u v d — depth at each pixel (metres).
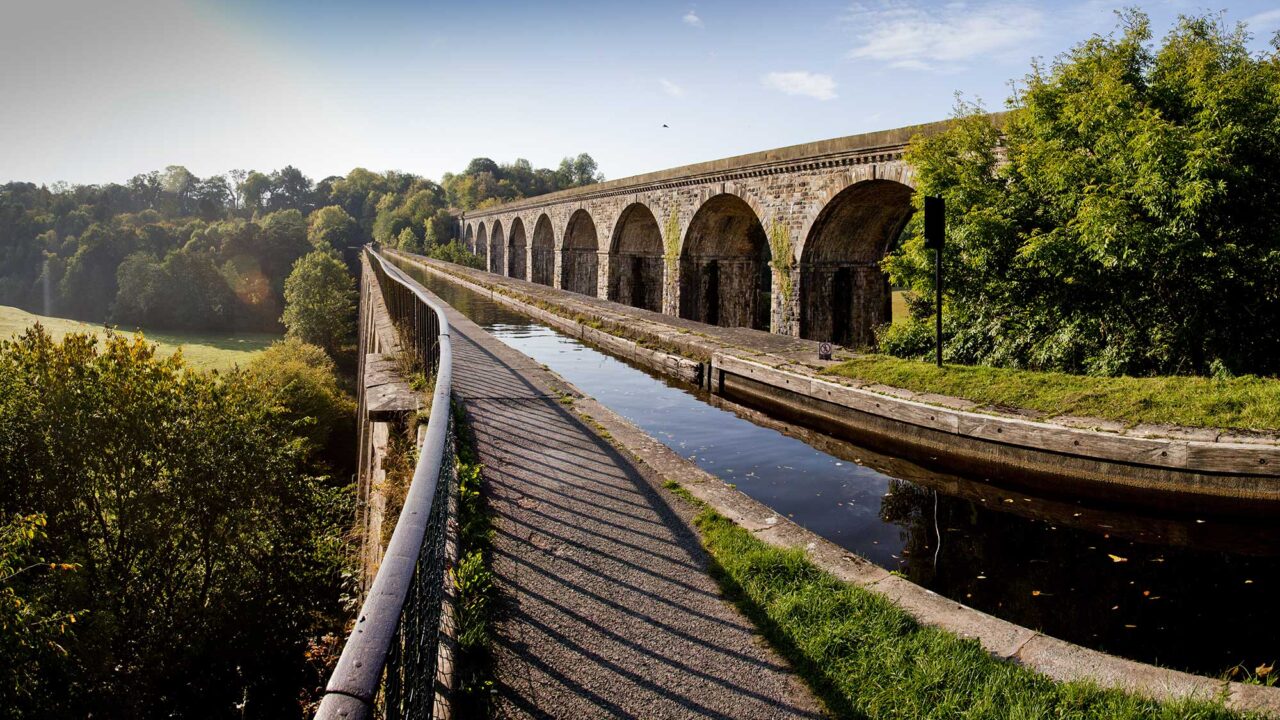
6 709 7.21
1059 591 6.22
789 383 13.02
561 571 4.85
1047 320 12.75
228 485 10.42
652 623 4.20
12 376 10.10
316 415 27.16
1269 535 7.77
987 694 3.46
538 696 3.48
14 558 8.02
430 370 9.28
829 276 21.45
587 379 15.54
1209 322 10.87
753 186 22.52
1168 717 3.26
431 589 2.92
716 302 28.55
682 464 7.32
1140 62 11.92
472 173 118.50
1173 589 6.26
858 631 4.05
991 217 12.39
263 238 74.75
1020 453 9.63
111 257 72.31
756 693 3.56
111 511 10.38
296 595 10.16
